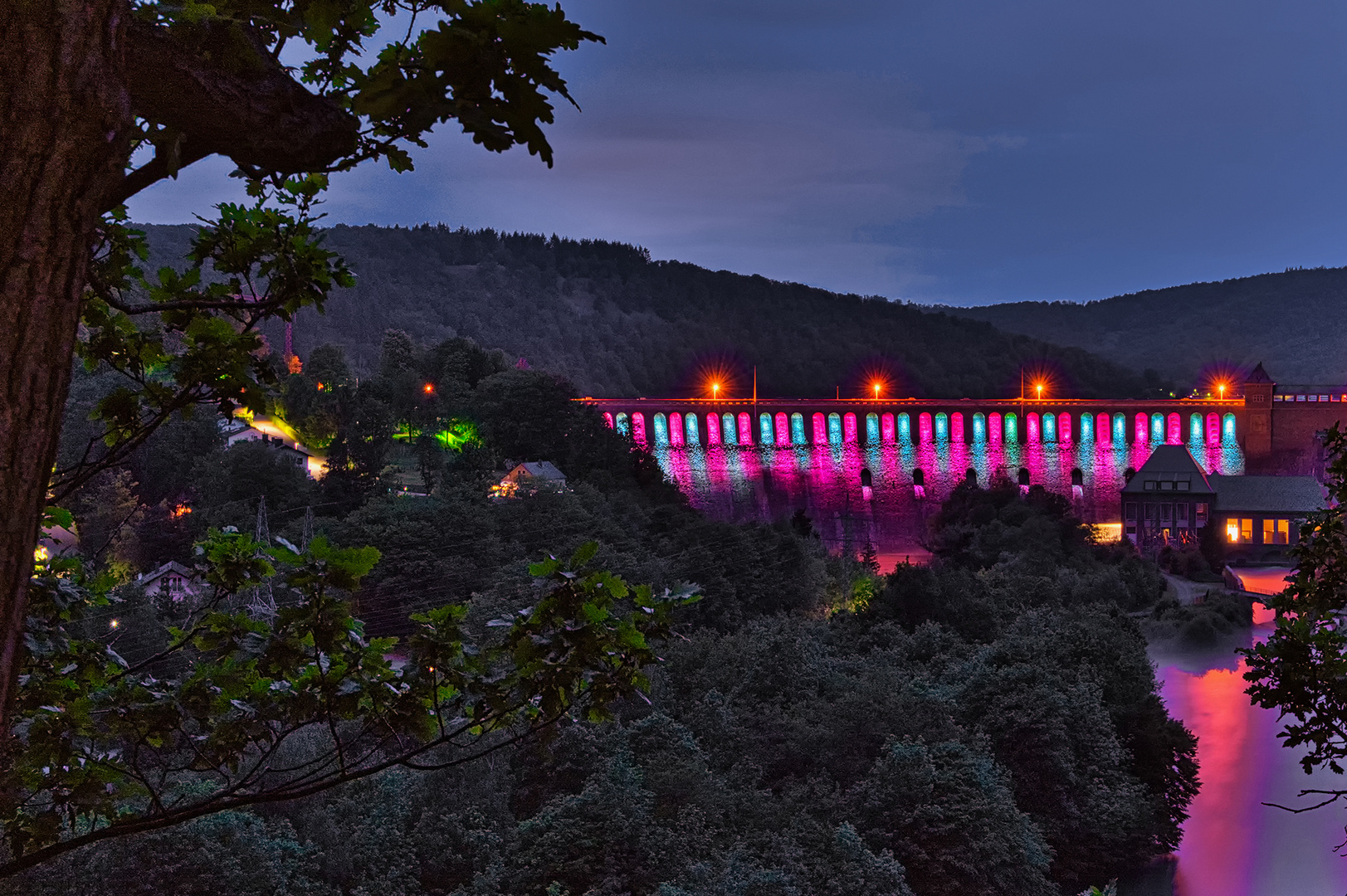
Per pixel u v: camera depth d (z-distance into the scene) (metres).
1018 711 69.00
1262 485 185.88
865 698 67.56
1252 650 13.79
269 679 7.83
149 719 7.64
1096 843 67.44
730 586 119.62
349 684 7.78
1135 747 77.75
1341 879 68.50
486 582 106.50
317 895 45.53
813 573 132.75
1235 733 97.69
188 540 117.31
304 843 47.56
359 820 50.75
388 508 116.69
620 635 7.57
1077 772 70.38
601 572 7.71
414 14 5.39
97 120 3.90
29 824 7.34
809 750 65.69
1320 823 76.62
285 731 7.75
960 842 54.28
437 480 166.88
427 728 7.81
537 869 47.75
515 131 5.21
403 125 5.37
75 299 3.95
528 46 5.04
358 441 153.25
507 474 173.25
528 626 7.62
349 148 5.48
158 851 39.09
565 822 49.03
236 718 7.68
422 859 49.66
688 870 47.66
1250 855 72.25
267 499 133.25
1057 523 164.25
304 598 7.71
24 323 3.81
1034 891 55.09
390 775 53.56
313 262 8.00
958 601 101.75
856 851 50.38
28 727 7.81
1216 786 84.88
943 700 72.19
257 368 8.20
